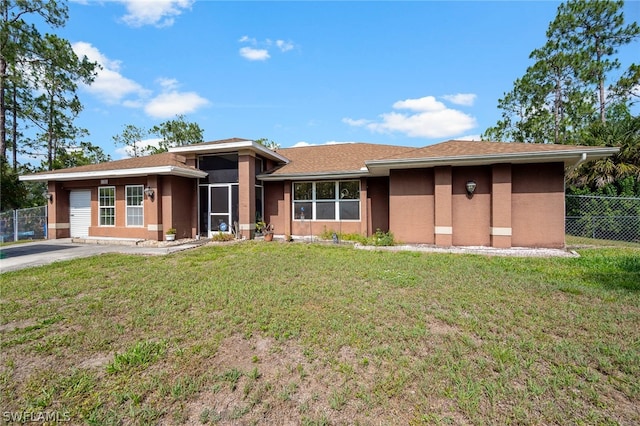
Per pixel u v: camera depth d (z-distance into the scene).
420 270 6.61
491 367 2.81
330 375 2.76
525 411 2.26
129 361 3.00
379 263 7.42
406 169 10.50
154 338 3.54
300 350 3.22
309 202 13.33
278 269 6.86
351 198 12.81
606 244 10.89
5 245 11.61
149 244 11.12
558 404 2.34
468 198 9.91
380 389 2.53
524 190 9.44
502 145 9.90
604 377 2.68
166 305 4.58
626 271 6.41
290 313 4.18
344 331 3.60
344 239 12.02
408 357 3.03
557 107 20.72
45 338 3.61
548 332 3.55
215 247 10.41
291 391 2.53
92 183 13.02
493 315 4.06
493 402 2.36
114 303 4.73
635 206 12.17
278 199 13.75
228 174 12.87
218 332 3.67
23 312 4.41
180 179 12.38
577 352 3.06
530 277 5.97
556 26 19.42
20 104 22.55
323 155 15.55
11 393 2.59
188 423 2.22
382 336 3.46
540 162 9.29
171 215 11.82
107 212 12.87
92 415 2.30
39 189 22.64
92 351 3.29
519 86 22.36
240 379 2.73
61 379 2.77
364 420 2.21
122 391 2.58
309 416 2.25
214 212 13.04
